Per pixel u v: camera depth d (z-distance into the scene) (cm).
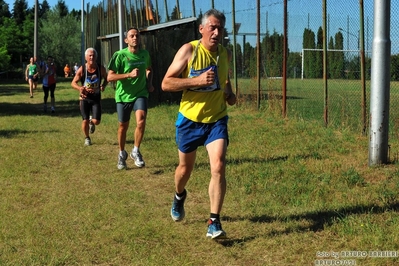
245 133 1059
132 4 2459
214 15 478
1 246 487
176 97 1762
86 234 514
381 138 739
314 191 630
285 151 871
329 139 948
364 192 624
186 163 505
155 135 1102
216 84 486
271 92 1340
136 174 772
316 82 1662
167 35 1769
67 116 1552
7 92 2833
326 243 474
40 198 650
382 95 736
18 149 971
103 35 3297
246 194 635
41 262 450
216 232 477
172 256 462
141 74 788
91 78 977
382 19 731
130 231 520
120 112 792
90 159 884
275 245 476
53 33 6138
